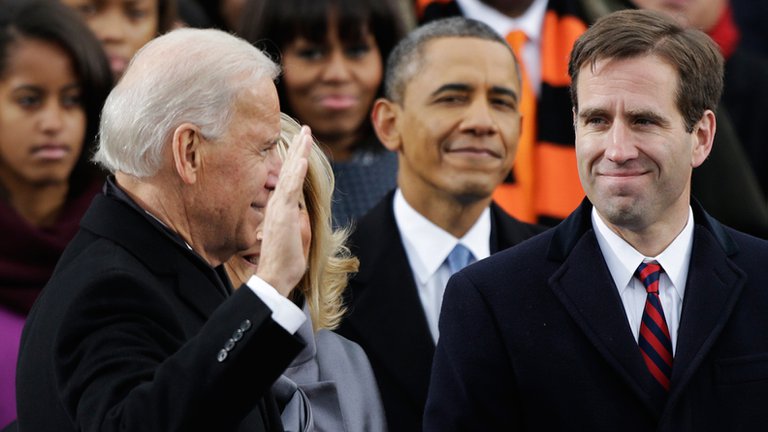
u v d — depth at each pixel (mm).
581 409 12969
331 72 20594
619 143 12680
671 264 13305
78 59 18984
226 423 11352
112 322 11750
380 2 20750
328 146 20797
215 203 12477
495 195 20062
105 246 12312
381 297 16750
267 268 11594
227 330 11359
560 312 13203
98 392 11344
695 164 13219
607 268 13312
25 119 18828
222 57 12445
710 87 12984
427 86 17375
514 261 13508
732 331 13109
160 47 12508
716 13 22453
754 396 12938
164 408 11125
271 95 12602
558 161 20359
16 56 18766
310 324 14961
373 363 16391
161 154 12281
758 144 22312
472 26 17781
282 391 14305
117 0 21141
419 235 17281
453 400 13258
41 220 19047
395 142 17984
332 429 14688
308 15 20453
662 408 12898
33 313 12555
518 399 13195
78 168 19266
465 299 13398
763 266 13398
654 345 13102
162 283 12320
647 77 12695
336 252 16250
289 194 11719
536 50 21156
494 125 17297
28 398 12109
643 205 12797
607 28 12883
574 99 13172
